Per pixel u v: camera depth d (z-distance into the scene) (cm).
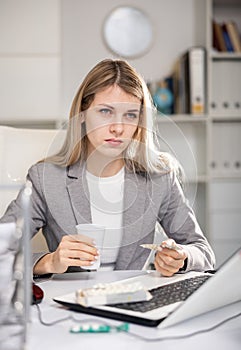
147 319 102
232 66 363
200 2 371
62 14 370
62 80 371
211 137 368
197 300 103
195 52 349
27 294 92
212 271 149
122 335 98
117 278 143
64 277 145
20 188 92
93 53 372
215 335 99
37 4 339
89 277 145
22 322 93
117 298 110
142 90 147
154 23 375
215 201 364
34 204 159
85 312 110
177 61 375
